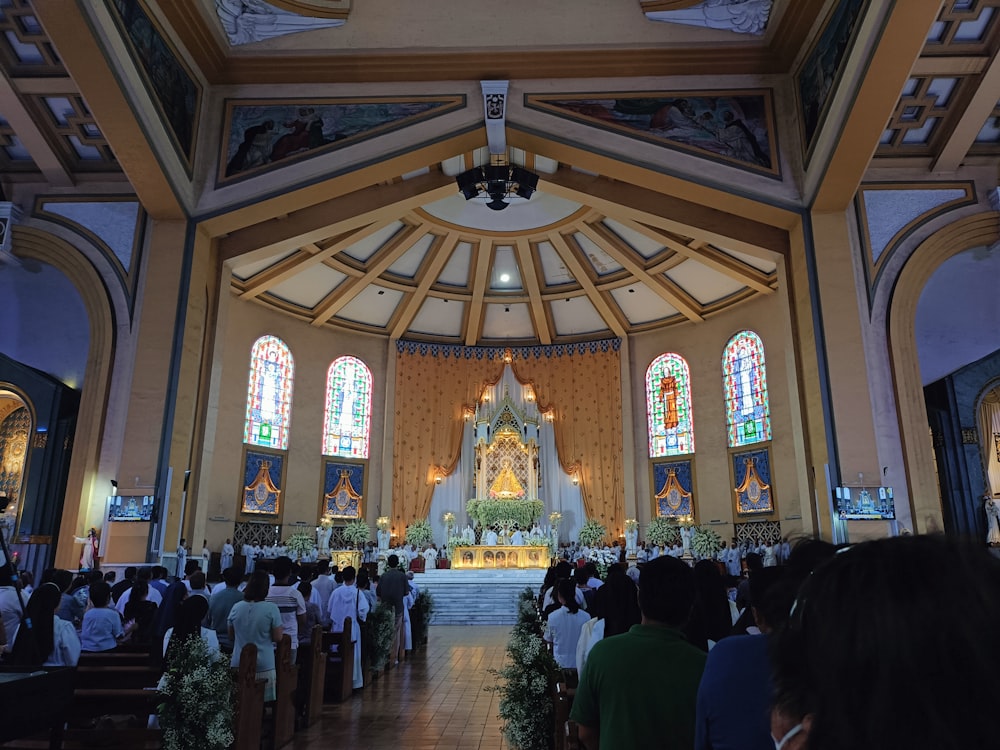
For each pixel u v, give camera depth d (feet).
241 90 47.98
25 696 13.51
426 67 47.14
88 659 21.62
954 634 2.74
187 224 45.39
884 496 39.86
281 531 73.15
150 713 19.24
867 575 3.00
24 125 44.04
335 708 26.30
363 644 31.07
